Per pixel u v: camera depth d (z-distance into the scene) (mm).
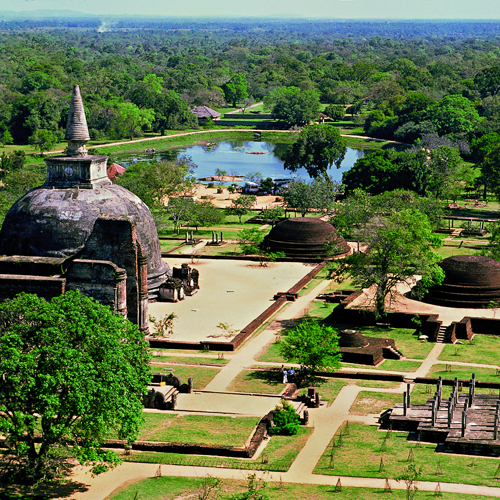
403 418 64062
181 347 86750
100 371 54469
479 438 59219
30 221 99750
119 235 82500
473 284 103250
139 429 58688
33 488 52875
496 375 77250
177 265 122688
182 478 54500
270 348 86688
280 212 154250
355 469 55531
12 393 52938
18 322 57219
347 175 185500
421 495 50625
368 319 96312
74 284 79938
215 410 68812
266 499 49188
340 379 77562
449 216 163875
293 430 63375
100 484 53656
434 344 89438
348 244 139250
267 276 117312
